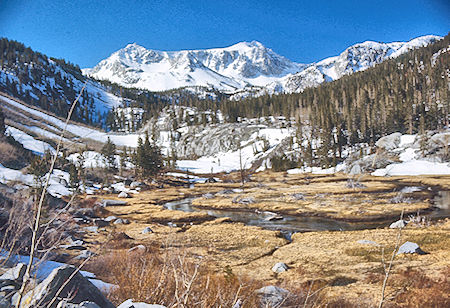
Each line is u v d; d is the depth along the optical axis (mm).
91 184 77062
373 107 134125
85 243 22844
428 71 151500
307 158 116938
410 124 110562
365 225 39750
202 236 34719
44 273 5070
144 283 5656
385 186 69375
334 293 16766
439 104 123375
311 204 55250
